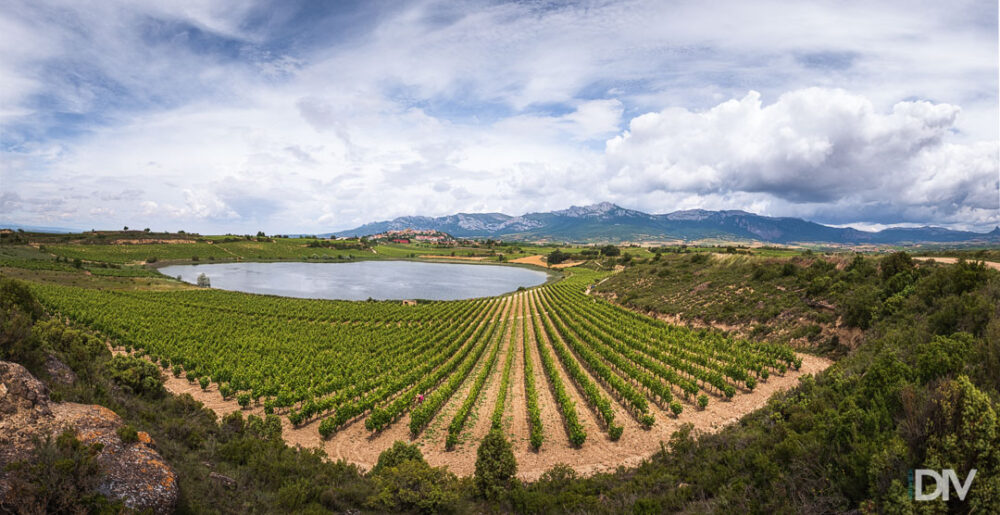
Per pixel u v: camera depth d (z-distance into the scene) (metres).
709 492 15.01
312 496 15.28
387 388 35.78
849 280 48.44
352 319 76.38
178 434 17.17
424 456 25.38
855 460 11.47
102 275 109.88
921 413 10.92
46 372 15.75
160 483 11.52
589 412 31.52
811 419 18.75
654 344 48.78
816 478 13.03
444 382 41.53
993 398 13.45
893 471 10.51
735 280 65.38
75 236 184.88
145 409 19.23
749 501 12.78
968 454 9.59
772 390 33.91
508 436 27.55
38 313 28.34
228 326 63.66
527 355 46.03
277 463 17.16
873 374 18.05
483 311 87.81
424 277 169.62
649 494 16.12
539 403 33.41
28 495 9.45
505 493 18.16
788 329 46.75
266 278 149.12
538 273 187.62
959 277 32.59
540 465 23.56
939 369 16.27
